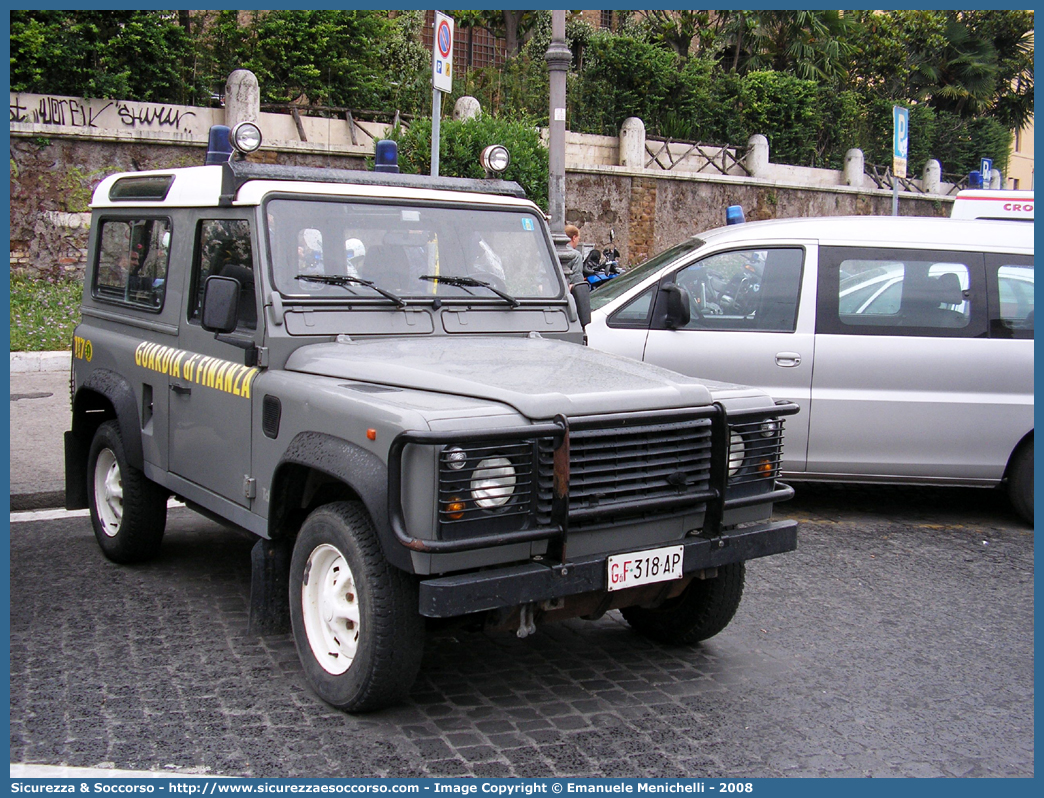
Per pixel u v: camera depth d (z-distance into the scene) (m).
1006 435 7.06
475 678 4.40
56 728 3.79
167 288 5.31
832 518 7.48
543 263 5.28
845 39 28.61
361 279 4.66
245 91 15.95
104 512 5.93
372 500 3.52
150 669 4.36
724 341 7.12
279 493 4.20
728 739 3.87
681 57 25.36
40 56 14.35
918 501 8.12
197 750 3.63
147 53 15.54
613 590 3.80
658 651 4.78
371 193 4.84
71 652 4.53
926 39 31.31
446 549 3.39
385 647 3.67
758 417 4.23
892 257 7.18
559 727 3.91
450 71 8.62
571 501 3.69
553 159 10.91
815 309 7.08
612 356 4.64
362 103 18.17
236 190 4.64
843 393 7.04
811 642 4.96
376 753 3.65
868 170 27.83
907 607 5.53
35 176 14.48
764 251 7.28
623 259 21.48
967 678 4.56
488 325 4.91
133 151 15.21
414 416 3.46
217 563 5.95
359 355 4.26
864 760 3.74
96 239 6.36
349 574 3.88
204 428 4.84
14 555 6.03
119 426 5.72
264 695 4.12
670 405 3.96
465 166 15.41
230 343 4.51
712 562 4.05
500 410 3.60
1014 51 33.94
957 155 31.86
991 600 5.69
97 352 6.03
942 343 7.04
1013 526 7.39
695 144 22.92
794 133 25.53
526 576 3.56
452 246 4.98
